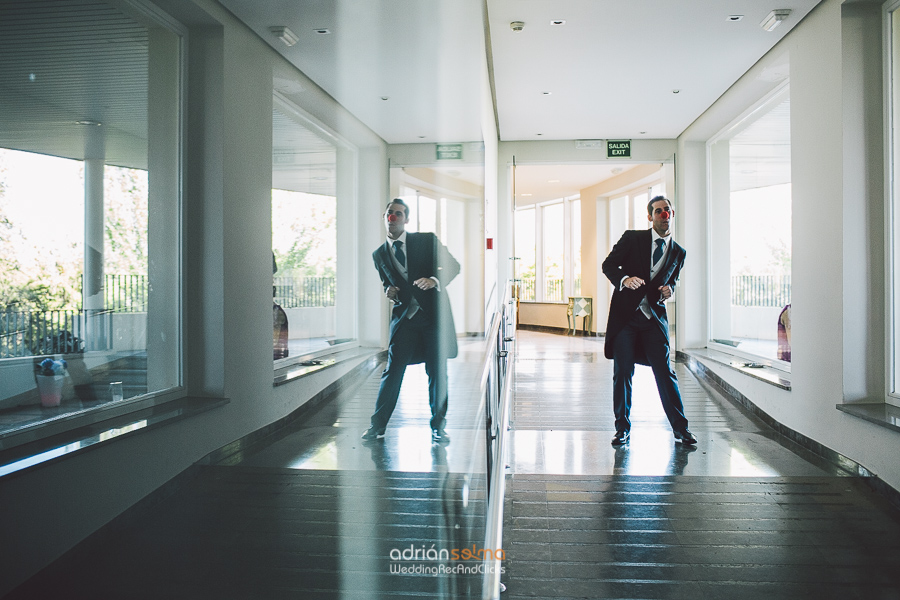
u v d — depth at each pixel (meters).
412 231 1.70
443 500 1.99
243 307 4.14
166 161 3.82
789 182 5.64
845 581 2.33
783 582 2.32
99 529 2.71
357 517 2.07
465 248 2.64
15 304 2.81
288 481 2.49
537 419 5.00
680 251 4.24
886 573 2.39
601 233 12.79
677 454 3.97
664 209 4.19
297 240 3.92
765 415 5.04
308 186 3.82
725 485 3.36
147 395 3.59
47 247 3.01
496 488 1.52
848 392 3.76
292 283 4.01
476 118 2.95
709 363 7.07
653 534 2.73
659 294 4.18
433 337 1.76
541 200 15.32
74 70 3.21
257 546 2.31
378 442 1.71
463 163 2.83
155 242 3.79
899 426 3.11
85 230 3.24
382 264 1.63
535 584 2.29
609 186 12.15
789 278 5.56
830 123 3.99
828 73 4.04
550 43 5.42
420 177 1.80
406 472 1.80
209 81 3.89
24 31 3.01
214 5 3.75
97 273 3.30
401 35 2.17
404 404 1.69
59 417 2.94
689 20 4.88
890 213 3.73
